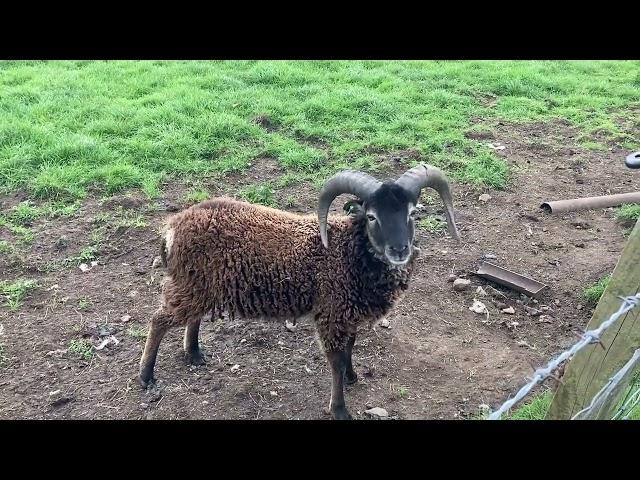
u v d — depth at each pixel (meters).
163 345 1.65
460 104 3.20
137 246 2.03
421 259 2.04
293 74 3.41
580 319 1.79
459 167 2.58
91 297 1.80
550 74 3.77
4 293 1.80
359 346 1.66
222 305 1.44
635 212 2.26
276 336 1.69
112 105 2.90
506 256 2.07
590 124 3.08
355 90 3.20
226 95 3.07
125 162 2.45
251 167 2.52
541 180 2.57
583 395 1.07
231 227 1.42
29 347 1.61
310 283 1.41
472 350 1.67
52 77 3.27
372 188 1.35
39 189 2.26
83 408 1.44
